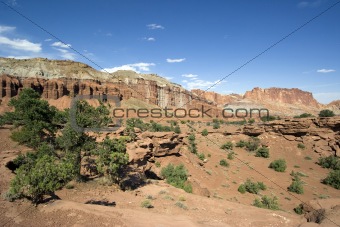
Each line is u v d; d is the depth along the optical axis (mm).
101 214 16297
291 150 68812
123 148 27469
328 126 69625
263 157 65688
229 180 43594
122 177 29859
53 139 31141
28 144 30531
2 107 119875
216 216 21500
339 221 19391
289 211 32219
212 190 36719
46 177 16156
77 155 25984
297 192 41125
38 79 161000
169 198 24953
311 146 68688
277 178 49062
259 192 39250
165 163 40375
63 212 15680
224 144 71625
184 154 47250
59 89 162625
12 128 42156
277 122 77875
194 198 26438
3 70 182250
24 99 33562
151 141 39469
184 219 18562
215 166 50500
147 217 17500
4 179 19672
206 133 83875
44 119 33469
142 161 35500
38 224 13883
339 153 61562
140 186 28891
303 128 72500
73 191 22406
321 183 47906
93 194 22578
